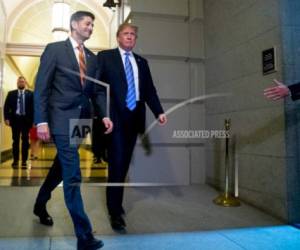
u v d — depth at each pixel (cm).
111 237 198
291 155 236
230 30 317
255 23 274
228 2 320
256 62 272
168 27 370
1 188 323
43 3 595
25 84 501
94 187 322
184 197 304
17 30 640
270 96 203
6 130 580
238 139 301
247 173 286
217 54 344
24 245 183
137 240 193
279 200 241
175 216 245
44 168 462
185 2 374
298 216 232
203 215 248
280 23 241
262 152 264
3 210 252
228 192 295
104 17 522
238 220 238
